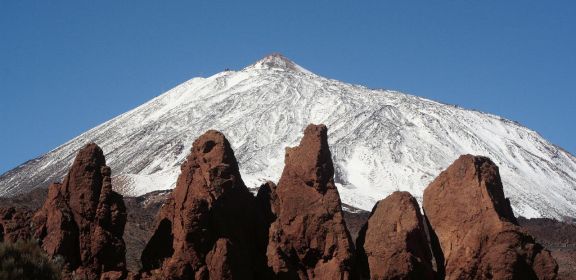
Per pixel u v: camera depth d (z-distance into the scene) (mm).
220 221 51531
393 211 54906
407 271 52219
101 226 51031
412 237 53625
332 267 52906
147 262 52875
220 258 49469
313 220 54375
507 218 55812
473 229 54219
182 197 53031
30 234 50938
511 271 51500
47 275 45625
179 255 49938
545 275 52312
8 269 44562
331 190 55562
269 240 53656
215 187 53250
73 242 50344
